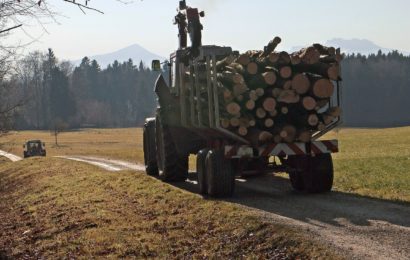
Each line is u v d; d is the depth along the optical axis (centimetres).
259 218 933
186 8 1480
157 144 1585
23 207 1681
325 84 1076
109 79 19612
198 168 1259
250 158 1170
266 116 1106
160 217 1104
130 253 911
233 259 812
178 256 868
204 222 991
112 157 3253
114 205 1323
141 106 18275
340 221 898
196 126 1263
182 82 1323
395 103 16988
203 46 1367
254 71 1070
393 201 1077
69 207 1402
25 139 9088
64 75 14038
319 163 1183
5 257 1037
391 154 2628
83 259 918
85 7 512
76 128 14225
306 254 741
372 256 695
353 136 5872
